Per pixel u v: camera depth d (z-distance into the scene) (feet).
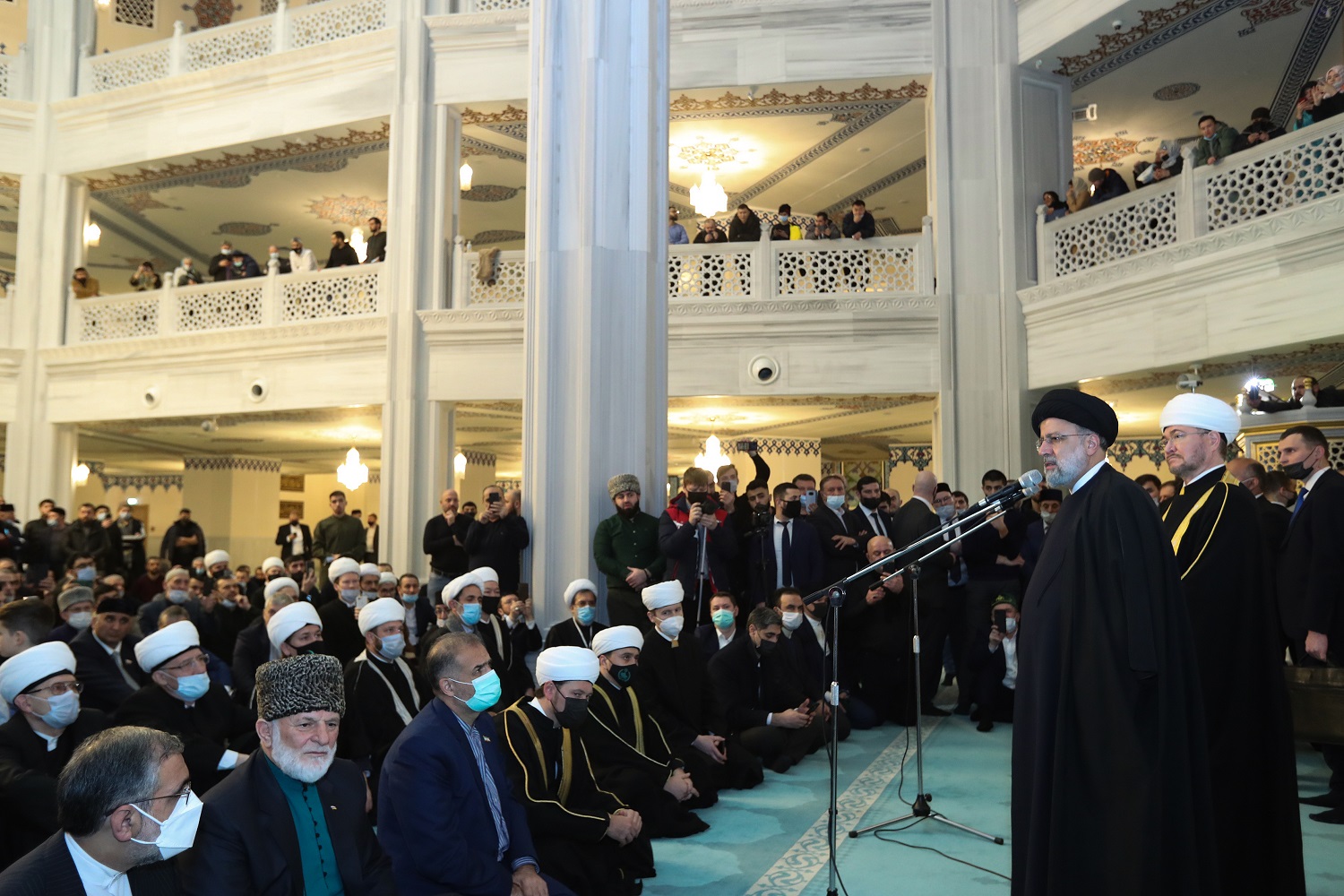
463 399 39.70
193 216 56.44
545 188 23.79
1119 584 8.54
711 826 15.96
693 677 18.56
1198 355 29.53
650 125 24.06
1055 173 36.91
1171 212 30.89
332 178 50.37
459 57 40.88
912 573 15.79
